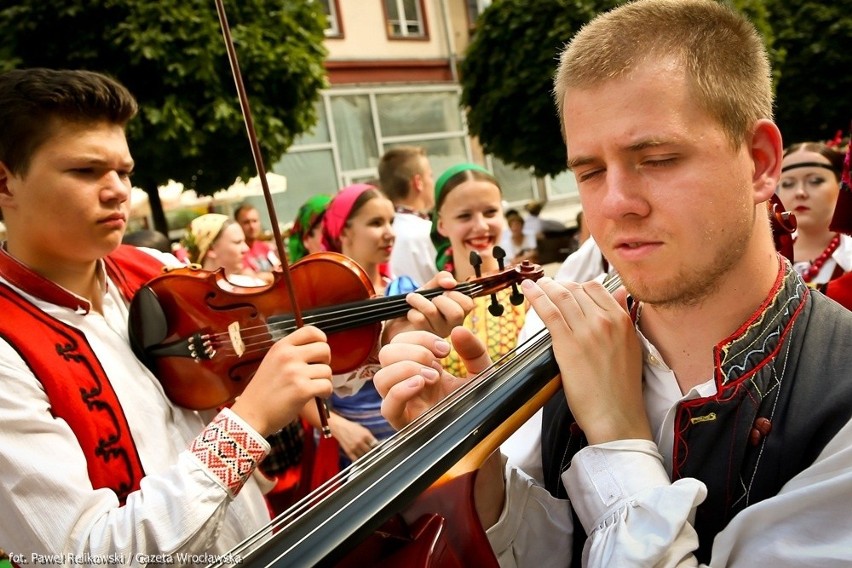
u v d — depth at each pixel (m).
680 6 0.73
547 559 0.92
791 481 0.71
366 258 2.58
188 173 4.48
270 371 1.18
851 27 7.33
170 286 1.38
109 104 1.18
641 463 0.78
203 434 1.13
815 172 2.51
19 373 1.06
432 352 1.04
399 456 0.69
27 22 3.96
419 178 3.74
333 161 10.27
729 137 0.71
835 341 0.77
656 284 0.74
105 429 1.13
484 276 1.59
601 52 0.73
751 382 0.77
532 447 1.04
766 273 0.79
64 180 1.14
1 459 1.00
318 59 4.98
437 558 0.65
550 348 0.89
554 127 5.67
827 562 0.66
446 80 11.62
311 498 0.71
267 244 5.25
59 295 1.19
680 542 0.71
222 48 4.27
